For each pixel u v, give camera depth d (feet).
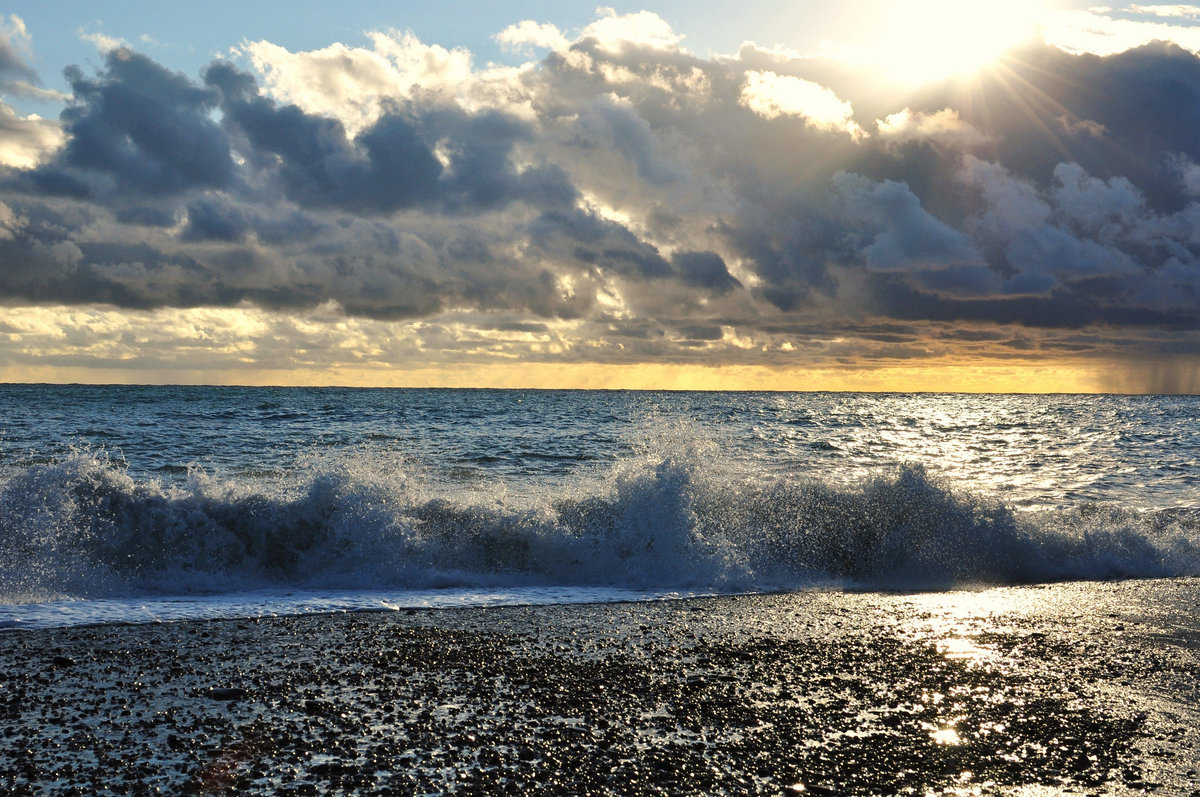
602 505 39.32
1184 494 65.31
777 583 35.81
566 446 98.89
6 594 29.86
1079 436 140.56
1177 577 37.78
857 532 39.19
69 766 14.70
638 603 31.19
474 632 25.79
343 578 34.22
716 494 41.09
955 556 38.06
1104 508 47.75
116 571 32.37
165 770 14.64
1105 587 35.12
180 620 26.84
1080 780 15.35
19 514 32.40
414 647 23.67
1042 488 69.41
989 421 192.34
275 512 35.73
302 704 18.33
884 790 14.71
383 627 26.25
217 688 19.34
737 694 19.72
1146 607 30.86
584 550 36.96
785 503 40.47
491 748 15.98
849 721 18.04
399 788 14.07
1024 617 28.91
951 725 17.95
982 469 84.84
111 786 13.94
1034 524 41.83
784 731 17.35
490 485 60.34
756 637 25.63
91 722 16.98
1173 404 374.22
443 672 21.12
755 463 83.20
